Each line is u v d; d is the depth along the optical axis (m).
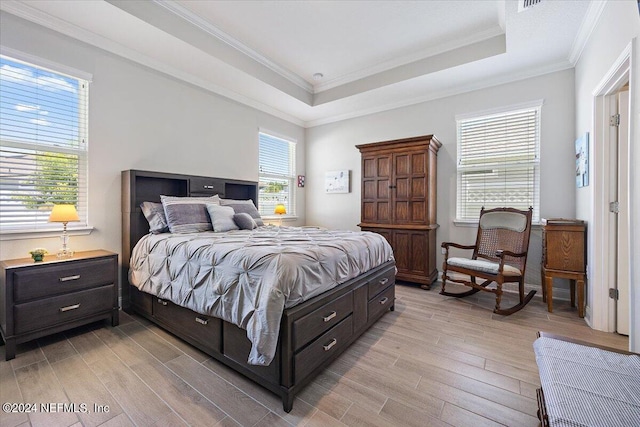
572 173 3.18
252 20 2.94
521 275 2.82
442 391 1.61
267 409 1.47
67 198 2.62
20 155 2.38
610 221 2.35
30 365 1.84
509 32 2.68
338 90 4.31
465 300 3.20
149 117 3.17
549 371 1.04
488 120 3.73
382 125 4.58
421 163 3.75
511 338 2.25
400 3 2.68
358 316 2.18
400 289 3.65
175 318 2.17
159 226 2.80
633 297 1.59
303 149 5.47
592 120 2.45
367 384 1.68
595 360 1.09
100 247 2.79
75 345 2.11
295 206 5.28
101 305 2.36
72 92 2.64
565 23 2.54
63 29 2.52
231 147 4.10
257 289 1.56
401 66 3.71
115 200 2.90
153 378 1.71
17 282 1.94
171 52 3.02
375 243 2.64
